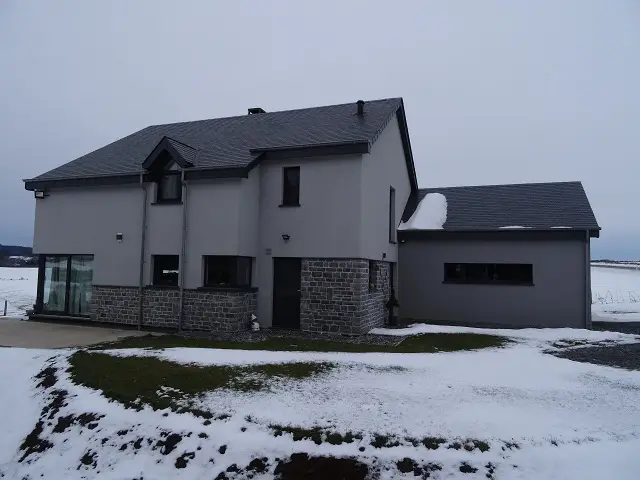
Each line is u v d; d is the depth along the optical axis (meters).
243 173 11.75
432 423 5.48
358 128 12.77
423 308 15.89
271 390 6.55
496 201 16.86
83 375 7.53
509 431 5.30
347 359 8.38
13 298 23.69
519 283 14.84
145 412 6.04
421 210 16.89
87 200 13.84
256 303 12.71
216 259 12.37
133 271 13.03
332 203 11.99
